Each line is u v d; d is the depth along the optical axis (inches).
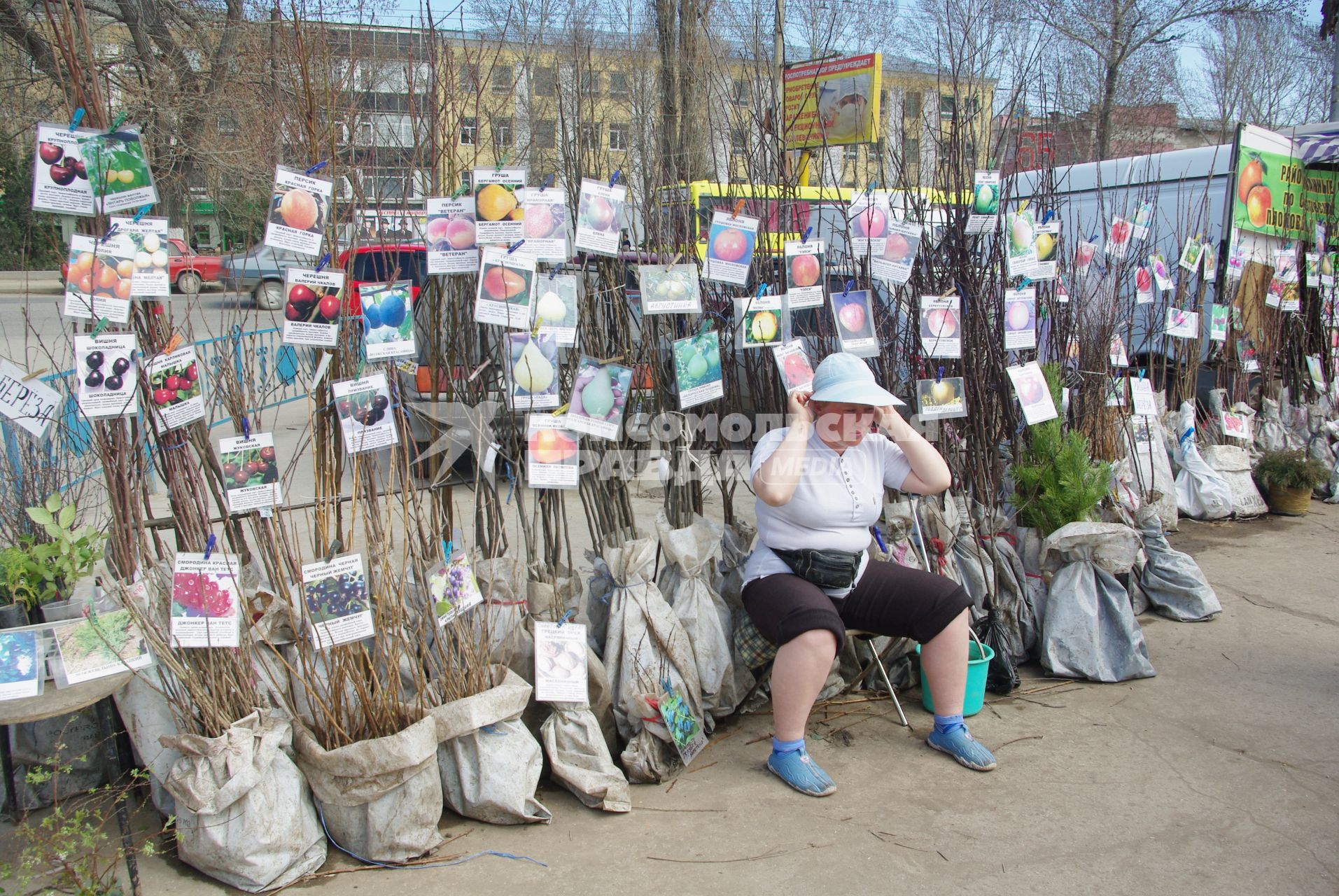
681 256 125.3
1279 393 263.9
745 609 121.2
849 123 174.6
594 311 122.2
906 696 138.0
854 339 132.5
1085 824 104.0
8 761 100.3
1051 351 176.4
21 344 195.0
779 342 128.7
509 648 112.4
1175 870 95.7
